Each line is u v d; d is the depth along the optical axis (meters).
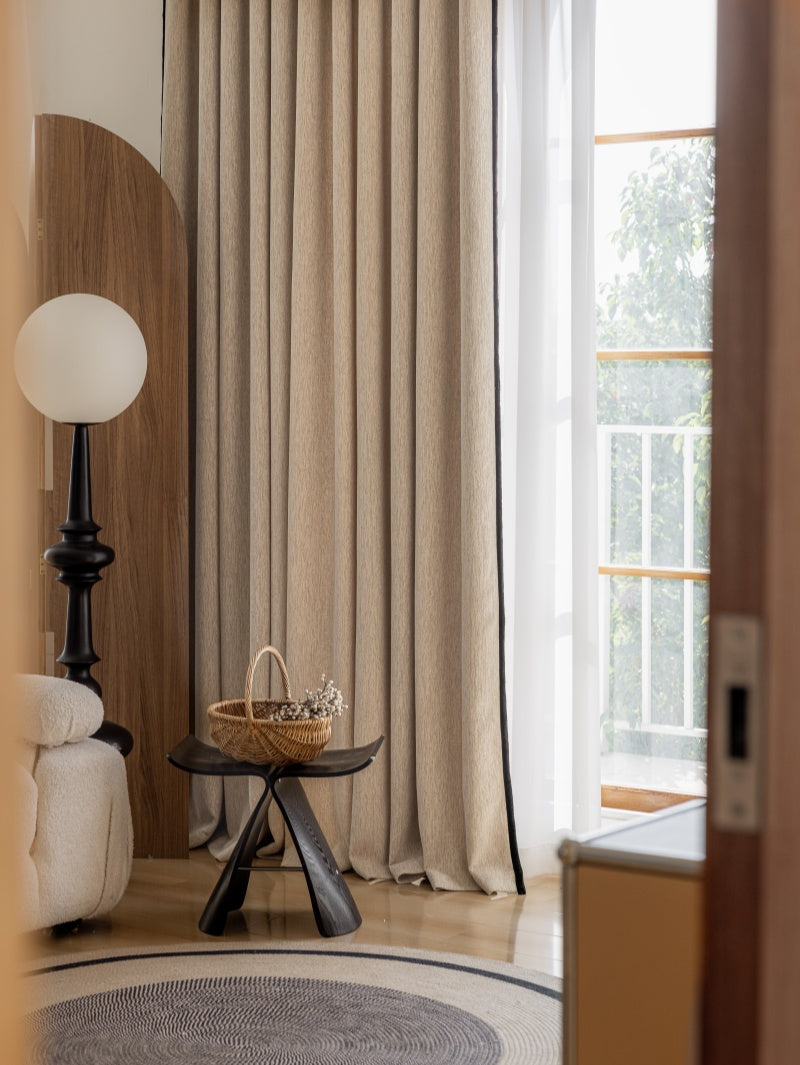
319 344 4.05
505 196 3.86
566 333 3.82
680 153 3.95
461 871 3.79
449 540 3.82
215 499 4.25
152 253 4.15
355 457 3.99
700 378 4.01
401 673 3.86
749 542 0.64
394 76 3.84
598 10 4.01
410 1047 2.62
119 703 4.13
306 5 4.01
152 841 4.13
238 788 4.23
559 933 3.36
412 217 3.85
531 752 3.84
